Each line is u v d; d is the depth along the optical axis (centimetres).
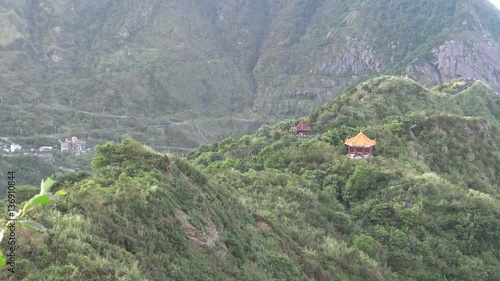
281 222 3247
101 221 1691
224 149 6731
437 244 3609
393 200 4141
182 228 2050
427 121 6106
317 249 3067
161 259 1702
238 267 2144
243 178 4222
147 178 2259
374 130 5859
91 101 16762
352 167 4794
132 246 1678
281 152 5428
